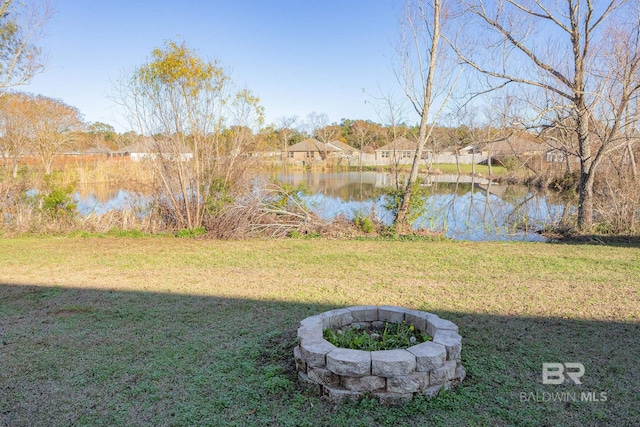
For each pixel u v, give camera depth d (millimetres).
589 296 4805
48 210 9727
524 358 3287
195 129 9414
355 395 2703
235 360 3307
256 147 11008
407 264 6527
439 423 2484
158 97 9172
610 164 10641
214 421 2523
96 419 2549
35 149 22734
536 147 23484
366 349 3131
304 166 40062
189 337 3756
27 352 3459
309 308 4496
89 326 4031
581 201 9734
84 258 7109
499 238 9922
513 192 20891
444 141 31406
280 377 3031
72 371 3137
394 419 2523
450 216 13547
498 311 4340
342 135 64625
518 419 2514
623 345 3506
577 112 9438
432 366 2756
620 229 9227
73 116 27391
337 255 7250
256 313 4367
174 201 9531
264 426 2480
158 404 2705
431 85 9641
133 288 5320
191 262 6785
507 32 10047
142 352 3453
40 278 5824
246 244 8398
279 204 9555
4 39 11062
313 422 2516
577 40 9320
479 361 3234
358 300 4738
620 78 9023
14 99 20016
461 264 6496
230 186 9852
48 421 2529
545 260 6703
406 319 3523
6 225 9586
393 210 9852
